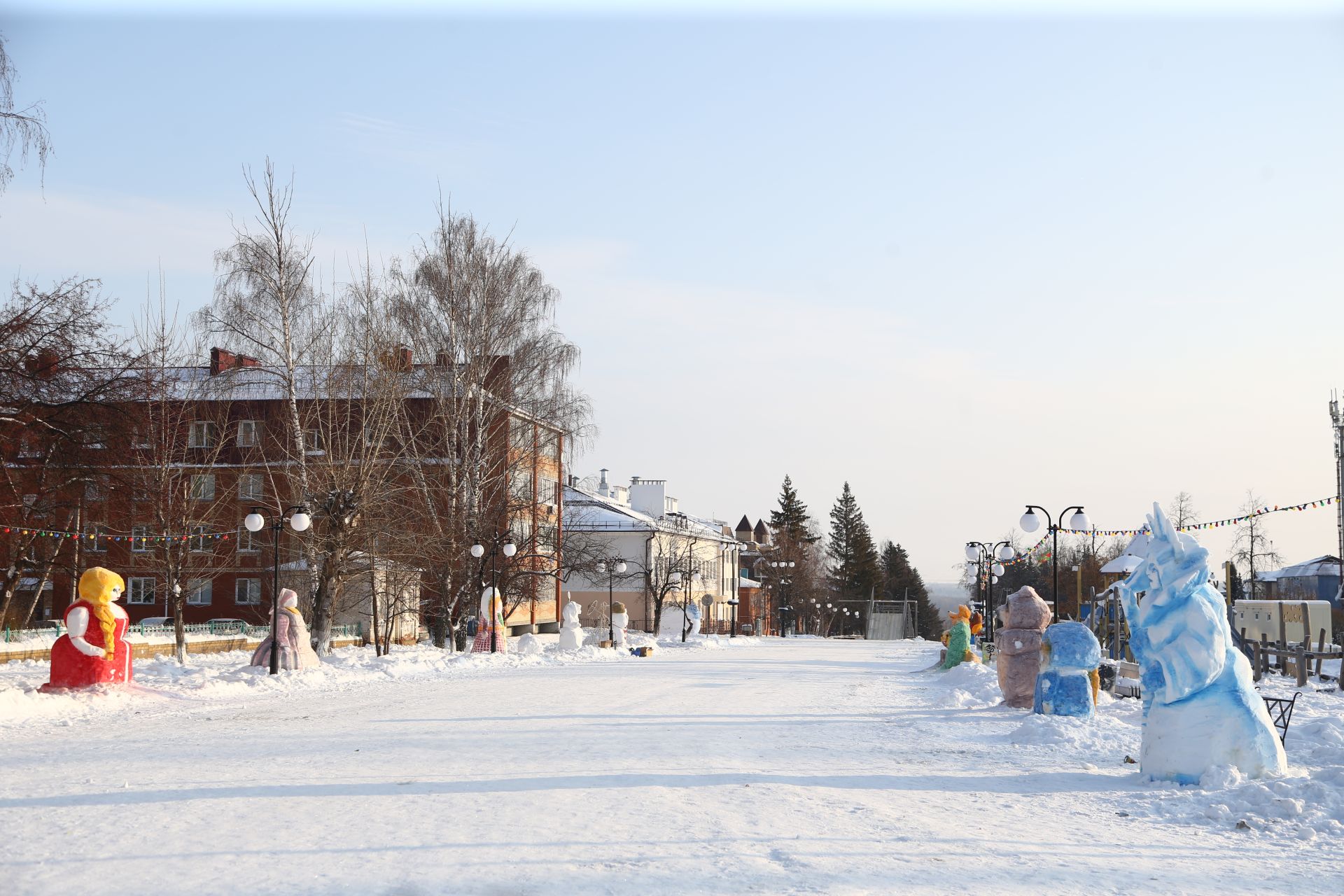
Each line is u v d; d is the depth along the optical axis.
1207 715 12.48
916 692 27.66
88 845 9.13
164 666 28.14
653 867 8.48
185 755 14.46
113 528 37.25
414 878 8.11
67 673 21.45
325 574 33.62
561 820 10.28
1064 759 14.95
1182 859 9.07
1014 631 22.59
